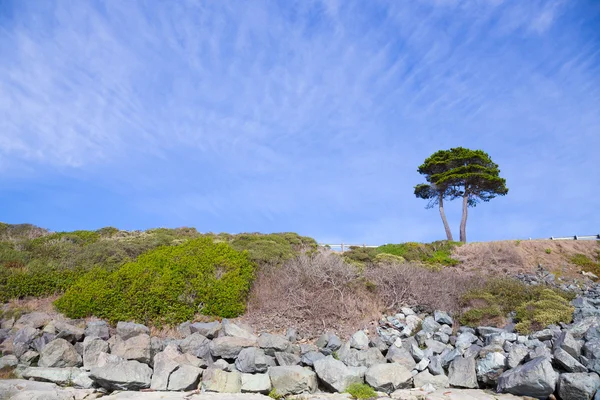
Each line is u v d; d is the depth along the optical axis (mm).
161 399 8227
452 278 15539
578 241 25375
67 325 11258
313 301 12664
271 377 9156
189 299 12898
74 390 8625
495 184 34875
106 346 10273
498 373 9195
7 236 19812
